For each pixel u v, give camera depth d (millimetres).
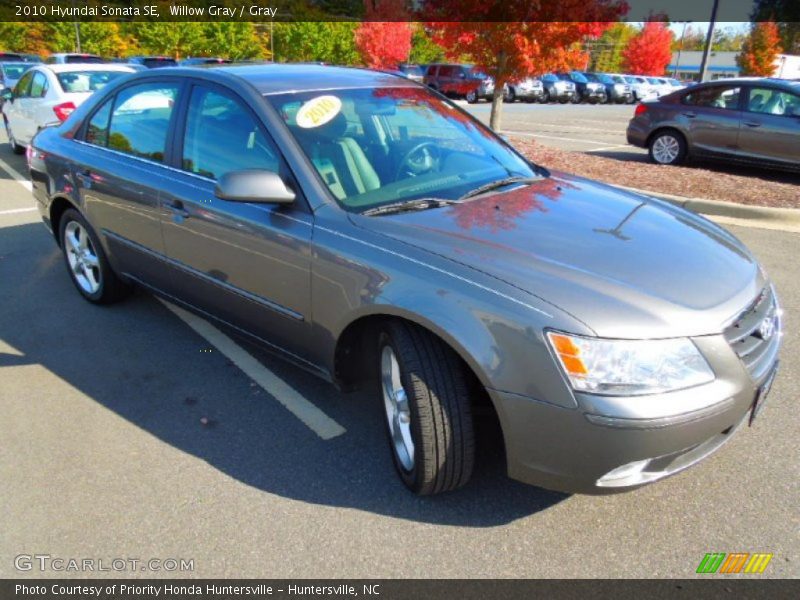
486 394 2652
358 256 2697
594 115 23312
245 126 3299
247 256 3207
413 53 47188
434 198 3045
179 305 4023
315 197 2961
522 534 2557
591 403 2178
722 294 2438
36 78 10109
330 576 2373
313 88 3475
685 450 2264
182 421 3342
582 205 3131
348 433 3234
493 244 2594
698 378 2230
